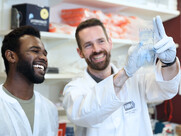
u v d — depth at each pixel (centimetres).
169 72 127
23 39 114
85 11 215
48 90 205
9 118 109
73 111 121
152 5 257
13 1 198
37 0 198
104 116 114
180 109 273
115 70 154
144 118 147
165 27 295
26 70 112
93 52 140
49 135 124
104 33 146
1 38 192
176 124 273
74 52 228
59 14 231
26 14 182
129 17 243
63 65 219
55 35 191
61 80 208
